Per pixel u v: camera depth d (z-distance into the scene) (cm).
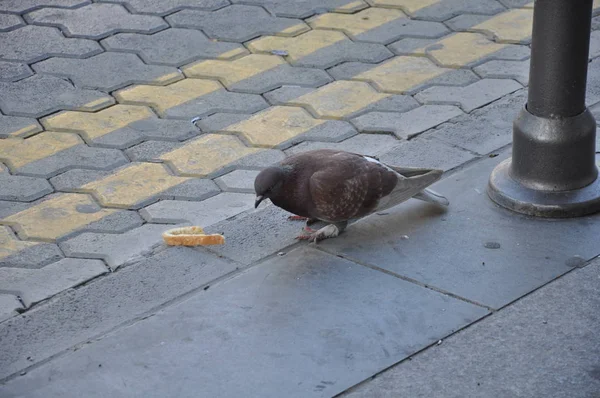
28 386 525
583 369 521
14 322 576
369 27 949
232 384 523
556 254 625
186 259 634
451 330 558
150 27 959
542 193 666
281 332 562
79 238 661
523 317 566
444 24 952
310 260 629
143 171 741
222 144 774
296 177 625
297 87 852
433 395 508
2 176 735
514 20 954
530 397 503
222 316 578
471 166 729
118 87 859
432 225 662
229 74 875
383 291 596
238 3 1004
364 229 662
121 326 572
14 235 665
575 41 629
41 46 927
